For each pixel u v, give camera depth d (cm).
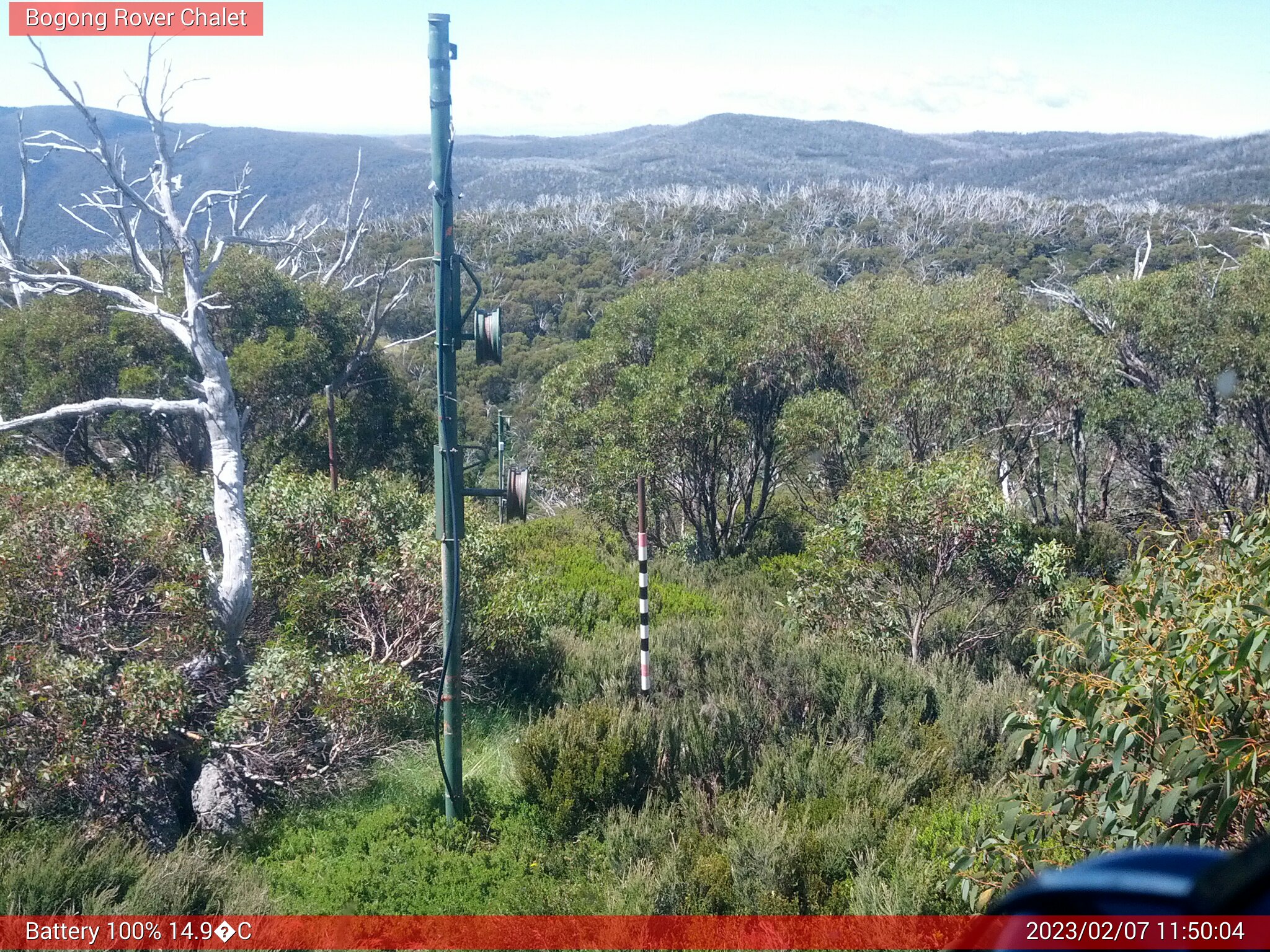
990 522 1123
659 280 2333
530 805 762
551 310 6775
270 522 1021
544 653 1073
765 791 777
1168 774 409
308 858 694
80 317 1981
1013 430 1922
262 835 736
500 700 987
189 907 577
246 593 895
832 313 1955
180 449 2114
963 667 1081
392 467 2272
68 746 705
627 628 1283
